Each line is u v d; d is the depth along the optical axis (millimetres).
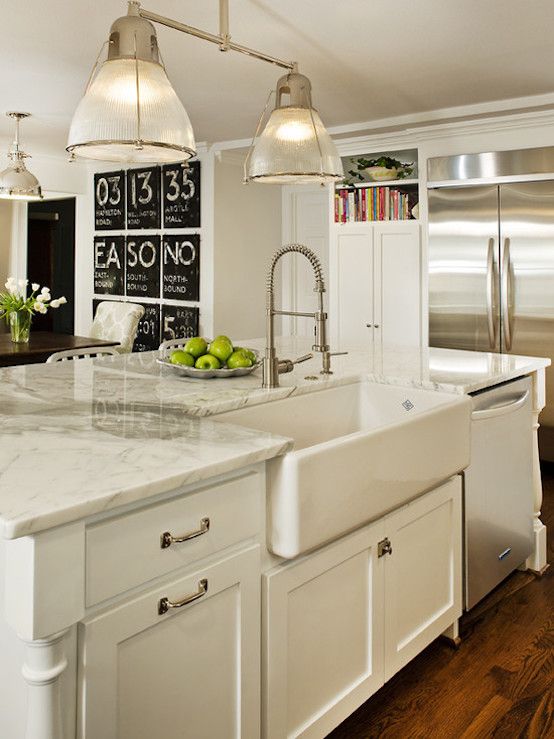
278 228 6535
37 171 6586
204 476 1362
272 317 2230
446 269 4770
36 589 1095
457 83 3863
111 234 6848
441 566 2223
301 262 6551
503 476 2639
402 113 4551
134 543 1258
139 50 1846
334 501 1621
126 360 2865
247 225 6188
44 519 1085
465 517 2395
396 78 3760
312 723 1701
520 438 2762
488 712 2033
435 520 2170
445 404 2096
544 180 4320
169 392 2156
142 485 1242
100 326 5473
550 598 2754
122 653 1257
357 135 5055
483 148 4621
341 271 5418
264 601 1550
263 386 2246
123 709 1264
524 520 2838
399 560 1995
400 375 2514
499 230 4516
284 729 1614
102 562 1203
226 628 1470
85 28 3072
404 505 2008
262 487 1545
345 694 1809
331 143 2424
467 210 4648
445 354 3119
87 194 7059
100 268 7004
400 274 5109
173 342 3307
